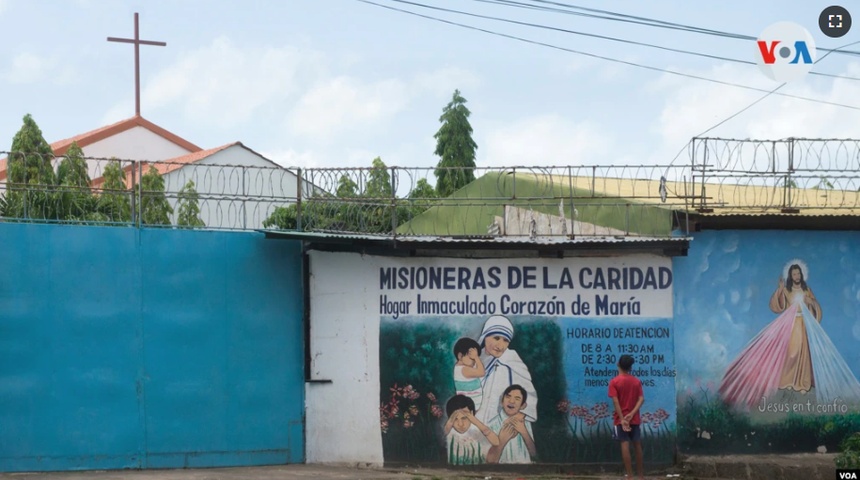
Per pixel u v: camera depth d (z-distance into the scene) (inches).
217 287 487.8
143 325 475.2
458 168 496.4
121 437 467.8
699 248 501.0
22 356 454.3
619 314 497.0
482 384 494.0
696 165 495.2
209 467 479.5
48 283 461.1
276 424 493.0
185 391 479.2
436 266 498.0
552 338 496.4
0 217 463.5
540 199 542.6
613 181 585.0
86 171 535.2
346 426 494.0
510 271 498.3
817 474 468.8
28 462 452.4
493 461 490.6
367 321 497.0
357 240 486.9
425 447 491.8
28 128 739.4
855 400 502.9
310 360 498.3
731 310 500.4
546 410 493.0
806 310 504.1
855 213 506.0
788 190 510.9
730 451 495.5
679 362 496.4
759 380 499.2
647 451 491.8
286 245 502.0
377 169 501.0
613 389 464.4
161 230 481.4
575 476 484.4
